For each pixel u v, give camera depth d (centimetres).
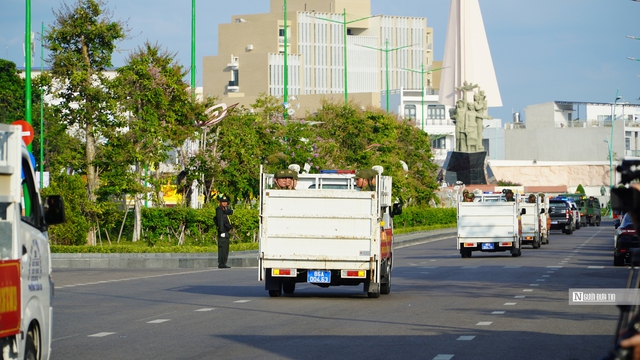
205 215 7044
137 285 4209
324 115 11188
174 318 2900
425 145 13625
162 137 7144
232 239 7331
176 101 7538
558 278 4450
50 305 1828
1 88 12112
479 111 17988
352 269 3447
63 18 6669
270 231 3481
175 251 6438
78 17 6644
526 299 3422
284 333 2531
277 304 3331
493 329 2570
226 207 5709
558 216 11306
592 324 2666
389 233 3828
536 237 7656
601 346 2227
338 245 3450
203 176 7981
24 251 1658
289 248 3475
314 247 3466
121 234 7425
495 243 6531
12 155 1582
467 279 4478
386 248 3709
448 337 2417
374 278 3444
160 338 2438
